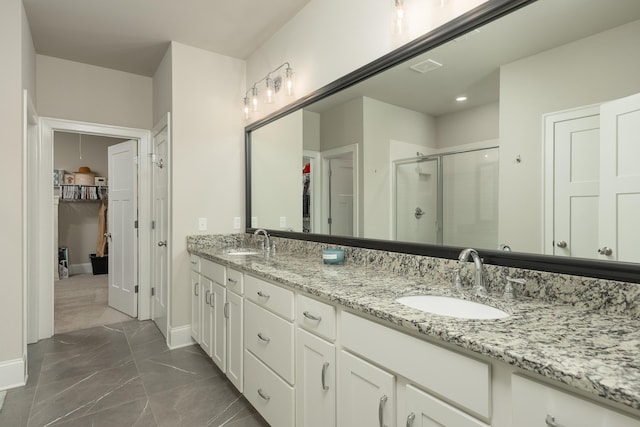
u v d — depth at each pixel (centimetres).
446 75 148
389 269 172
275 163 274
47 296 303
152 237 350
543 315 99
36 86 304
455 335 84
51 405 198
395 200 172
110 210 390
